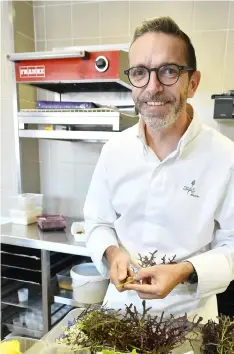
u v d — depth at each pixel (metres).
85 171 2.04
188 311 0.95
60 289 1.79
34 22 2.01
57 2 1.93
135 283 0.79
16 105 1.82
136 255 1.01
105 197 1.08
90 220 1.11
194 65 0.85
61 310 1.85
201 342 0.67
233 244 0.91
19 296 1.83
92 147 2.00
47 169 2.13
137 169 0.98
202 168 0.92
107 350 0.61
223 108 1.58
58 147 2.07
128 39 1.86
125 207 1.02
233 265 0.88
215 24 1.70
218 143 0.93
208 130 0.96
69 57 1.46
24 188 1.98
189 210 0.93
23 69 1.57
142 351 0.64
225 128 1.76
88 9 1.89
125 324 0.68
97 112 1.49
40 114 1.62
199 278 0.82
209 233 0.95
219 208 0.94
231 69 1.71
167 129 0.91
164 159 0.94
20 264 1.78
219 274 0.84
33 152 2.06
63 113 1.56
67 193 2.11
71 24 1.94
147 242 0.99
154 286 0.75
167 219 0.95
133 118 1.72
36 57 1.50
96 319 0.70
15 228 1.84
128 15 1.84
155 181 0.96
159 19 0.81
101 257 0.98
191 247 0.95
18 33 1.87
